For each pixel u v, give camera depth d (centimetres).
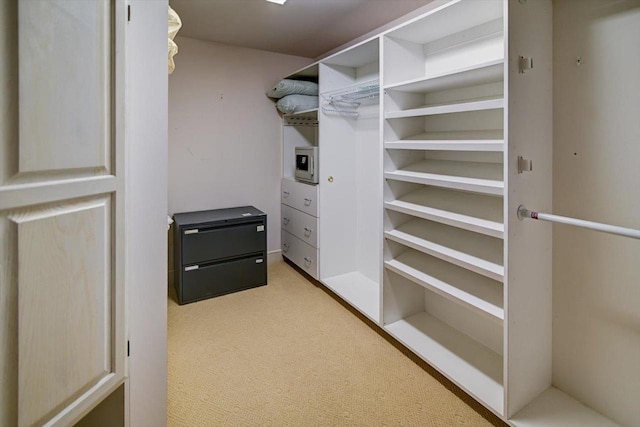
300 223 339
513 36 140
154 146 131
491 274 155
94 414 122
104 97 101
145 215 129
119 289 111
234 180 356
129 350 125
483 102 156
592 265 154
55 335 88
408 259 223
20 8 76
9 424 78
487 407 160
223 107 343
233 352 217
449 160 210
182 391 181
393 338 231
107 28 101
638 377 142
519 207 148
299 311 273
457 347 205
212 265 298
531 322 159
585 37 148
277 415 165
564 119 157
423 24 193
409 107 223
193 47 323
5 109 74
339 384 187
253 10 254
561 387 169
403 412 166
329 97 297
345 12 257
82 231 96
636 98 135
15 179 77
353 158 318
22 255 79
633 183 138
